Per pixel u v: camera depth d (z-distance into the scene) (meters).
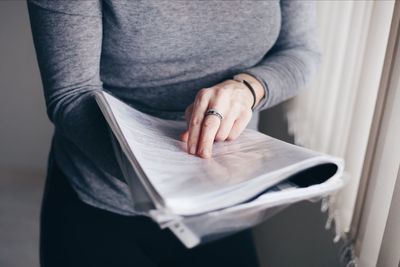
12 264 1.25
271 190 0.36
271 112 1.36
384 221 0.61
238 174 0.36
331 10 1.01
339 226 0.79
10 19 1.41
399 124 0.56
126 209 0.65
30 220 1.48
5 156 1.67
